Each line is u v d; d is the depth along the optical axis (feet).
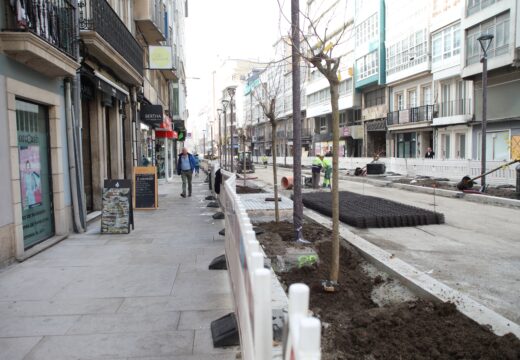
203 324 13.79
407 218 32.81
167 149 94.53
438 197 52.95
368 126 142.82
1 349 12.11
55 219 27.07
